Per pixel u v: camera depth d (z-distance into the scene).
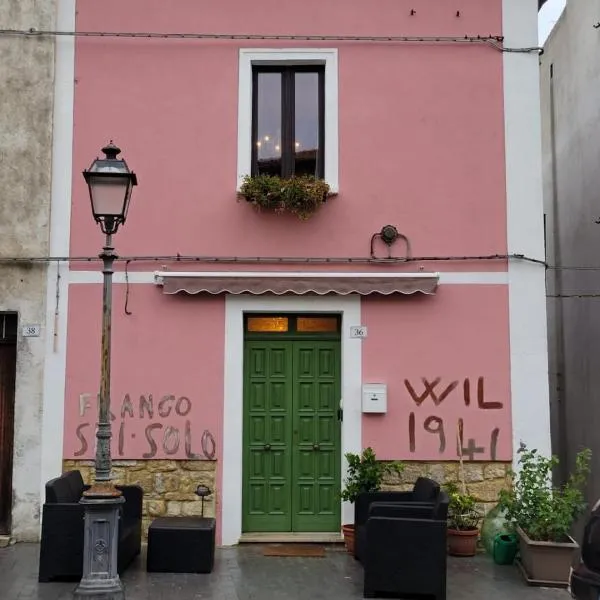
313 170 9.21
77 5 9.09
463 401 8.74
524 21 9.12
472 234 8.91
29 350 8.71
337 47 9.11
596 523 5.88
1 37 9.02
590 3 12.33
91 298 8.80
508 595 6.97
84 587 6.26
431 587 6.73
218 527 8.57
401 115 9.05
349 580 7.29
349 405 8.74
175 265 8.84
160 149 8.97
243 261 8.86
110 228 6.66
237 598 6.72
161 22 9.10
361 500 8.04
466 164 8.99
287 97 9.26
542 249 8.90
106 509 6.39
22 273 8.80
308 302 8.81
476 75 9.09
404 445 8.70
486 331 8.81
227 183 8.95
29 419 8.64
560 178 14.12
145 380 8.72
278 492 8.82
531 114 9.03
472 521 8.34
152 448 8.66
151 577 7.25
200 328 8.78
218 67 9.06
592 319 12.19
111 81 9.03
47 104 8.97
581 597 5.75
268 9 9.13
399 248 8.91
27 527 8.53
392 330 8.80
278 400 8.91
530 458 8.14
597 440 11.93
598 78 11.95
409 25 9.13
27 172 8.90
